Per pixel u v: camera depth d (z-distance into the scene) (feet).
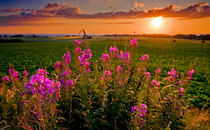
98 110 9.36
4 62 65.67
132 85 10.84
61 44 207.10
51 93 7.89
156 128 9.32
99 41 222.28
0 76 37.99
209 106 20.92
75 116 10.46
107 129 9.34
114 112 9.35
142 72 11.03
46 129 7.63
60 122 9.82
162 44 215.72
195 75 44.50
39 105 7.47
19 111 9.77
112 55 12.67
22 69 48.80
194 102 22.65
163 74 42.68
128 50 12.06
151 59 79.20
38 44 211.41
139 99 9.11
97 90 11.17
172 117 10.37
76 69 12.73
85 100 9.38
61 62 13.26
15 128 8.68
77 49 11.65
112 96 9.65
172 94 10.99
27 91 7.36
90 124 8.75
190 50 144.87
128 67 11.08
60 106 10.25
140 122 8.41
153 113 10.52
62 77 10.85
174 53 115.55
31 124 8.69
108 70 11.98
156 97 10.52
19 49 141.79
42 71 9.77
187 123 10.65
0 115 9.29
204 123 10.72
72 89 11.11
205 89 30.09
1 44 213.05
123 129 9.38
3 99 10.10
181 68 54.65
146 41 271.90
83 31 10.63
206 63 72.23
